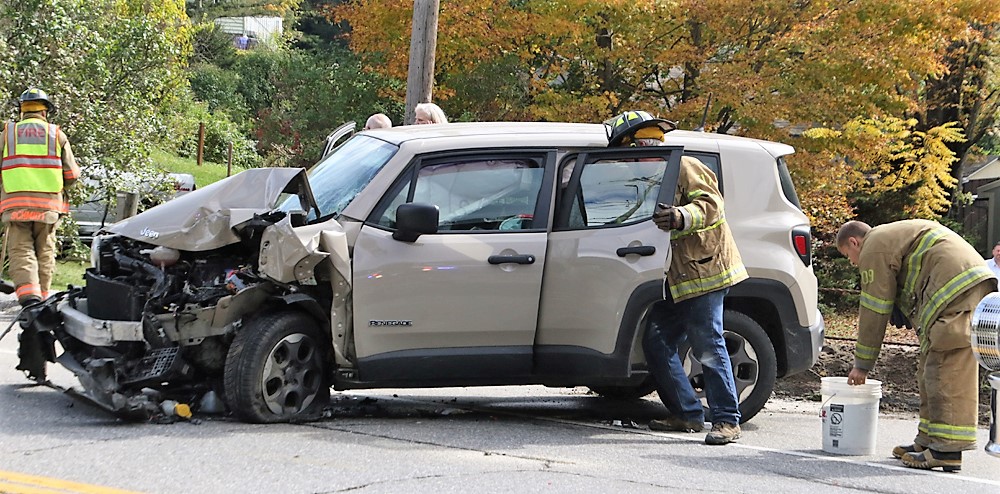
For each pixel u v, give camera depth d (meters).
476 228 13.61
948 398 12.24
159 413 12.62
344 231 13.15
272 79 69.94
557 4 32.28
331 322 12.99
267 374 12.72
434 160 13.73
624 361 13.73
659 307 13.96
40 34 27.30
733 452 12.89
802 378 19.84
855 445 13.10
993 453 10.00
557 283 13.67
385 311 13.13
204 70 70.50
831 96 30.09
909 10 29.81
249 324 12.84
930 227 12.58
